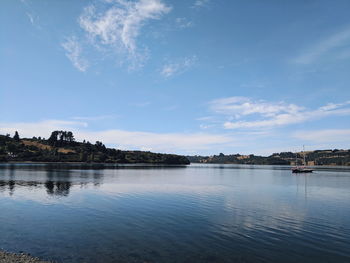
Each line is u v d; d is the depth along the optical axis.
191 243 24.06
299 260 20.56
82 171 145.75
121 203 44.72
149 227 29.38
